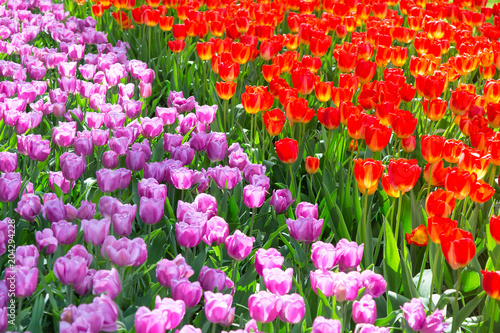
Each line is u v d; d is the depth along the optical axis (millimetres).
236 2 7727
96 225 2268
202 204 2752
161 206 2502
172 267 2090
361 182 2914
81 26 6176
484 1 7500
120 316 2061
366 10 6730
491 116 3844
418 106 4918
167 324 1829
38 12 7125
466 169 3094
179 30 5129
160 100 5500
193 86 5238
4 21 5820
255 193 2729
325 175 3660
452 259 2340
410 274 2711
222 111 4723
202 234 2389
